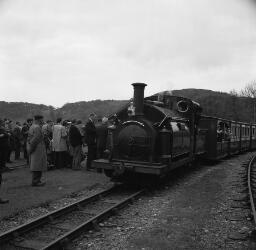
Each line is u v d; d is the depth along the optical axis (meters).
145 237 6.64
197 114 15.64
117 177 11.95
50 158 14.63
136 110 11.42
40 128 10.78
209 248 6.25
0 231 6.77
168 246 6.23
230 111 74.38
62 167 14.95
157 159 11.23
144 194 10.61
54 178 12.36
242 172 15.73
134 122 11.33
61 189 10.54
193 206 9.15
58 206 8.77
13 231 6.32
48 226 7.13
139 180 11.87
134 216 8.20
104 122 14.36
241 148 27.89
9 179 11.83
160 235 6.79
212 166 18.45
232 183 12.77
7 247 6.00
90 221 7.12
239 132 26.83
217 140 19.03
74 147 14.34
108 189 10.48
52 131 15.31
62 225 7.23
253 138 33.22
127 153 11.30
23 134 16.73
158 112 11.48
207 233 7.07
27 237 6.52
